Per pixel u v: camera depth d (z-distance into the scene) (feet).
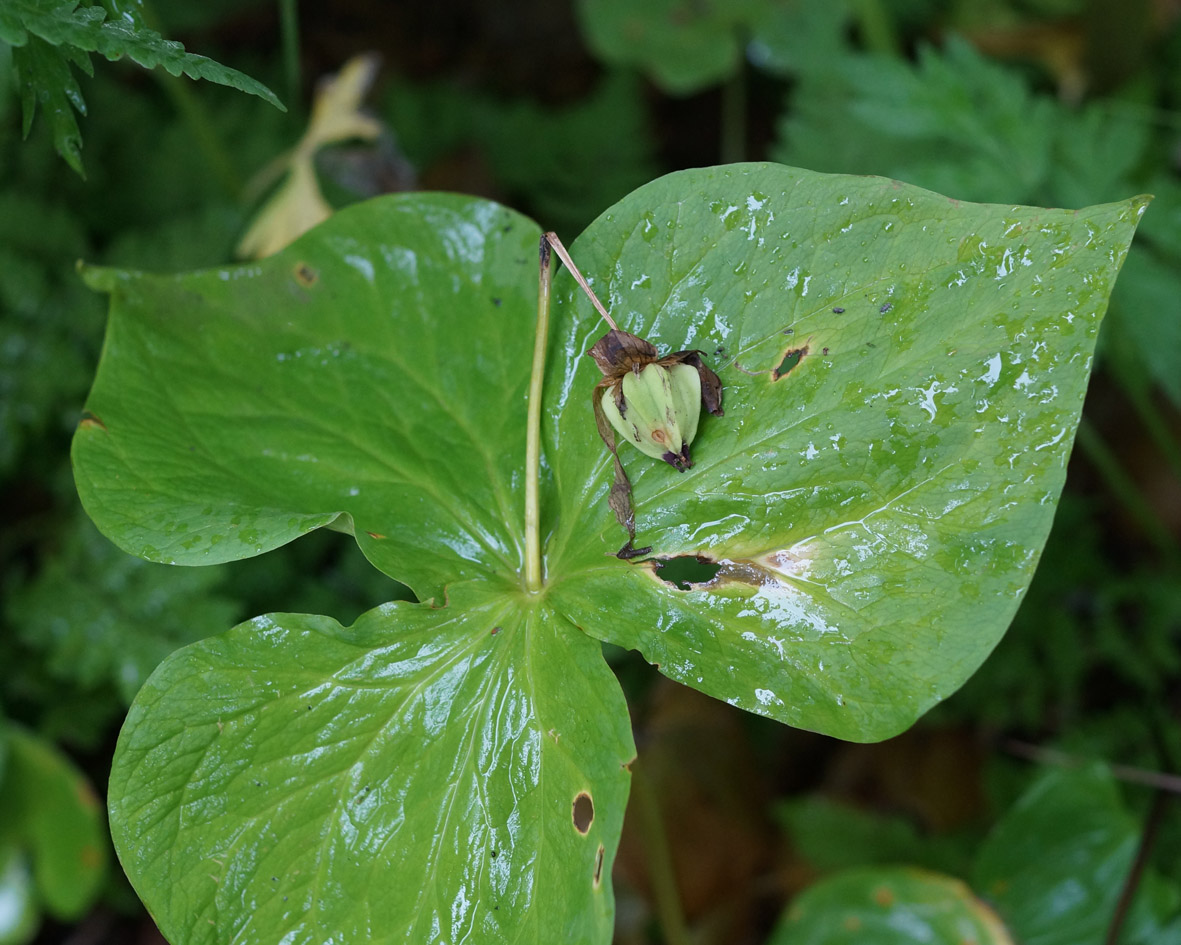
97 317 2.24
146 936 2.33
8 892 2.10
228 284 1.64
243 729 1.52
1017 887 1.92
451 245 1.65
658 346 1.56
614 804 1.48
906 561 1.49
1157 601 2.23
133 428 1.58
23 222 2.24
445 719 1.55
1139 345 2.08
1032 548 1.47
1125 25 2.55
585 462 1.60
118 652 2.07
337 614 2.15
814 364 1.53
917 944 1.88
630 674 2.26
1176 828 2.08
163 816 1.50
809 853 2.15
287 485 1.60
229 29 3.13
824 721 1.48
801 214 1.54
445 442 1.64
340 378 1.64
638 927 2.14
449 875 1.52
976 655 1.46
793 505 1.52
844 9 2.61
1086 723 2.16
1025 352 1.48
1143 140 2.11
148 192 2.50
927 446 1.50
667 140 3.14
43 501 2.31
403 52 3.24
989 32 2.76
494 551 1.61
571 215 2.70
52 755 2.10
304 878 1.52
